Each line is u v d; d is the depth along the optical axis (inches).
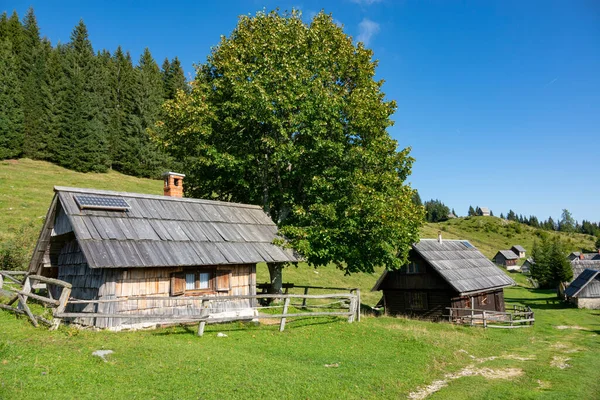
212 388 390.3
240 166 919.7
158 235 666.8
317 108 902.4
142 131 3243.1
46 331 521.0
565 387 523.2
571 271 2642.7
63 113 2810.0
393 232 882.1
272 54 939.3
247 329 679.1
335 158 951.0
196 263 649.6
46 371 376.2
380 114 940.0
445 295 1229.1
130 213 684.1
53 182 2249.0
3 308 659.4
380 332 749.9
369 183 907.4
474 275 1309.1
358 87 1009.5
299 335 675.4
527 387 516.4
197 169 1012.5
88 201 649.6
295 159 905.5
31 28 3634.4
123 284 607.8
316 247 880.9
